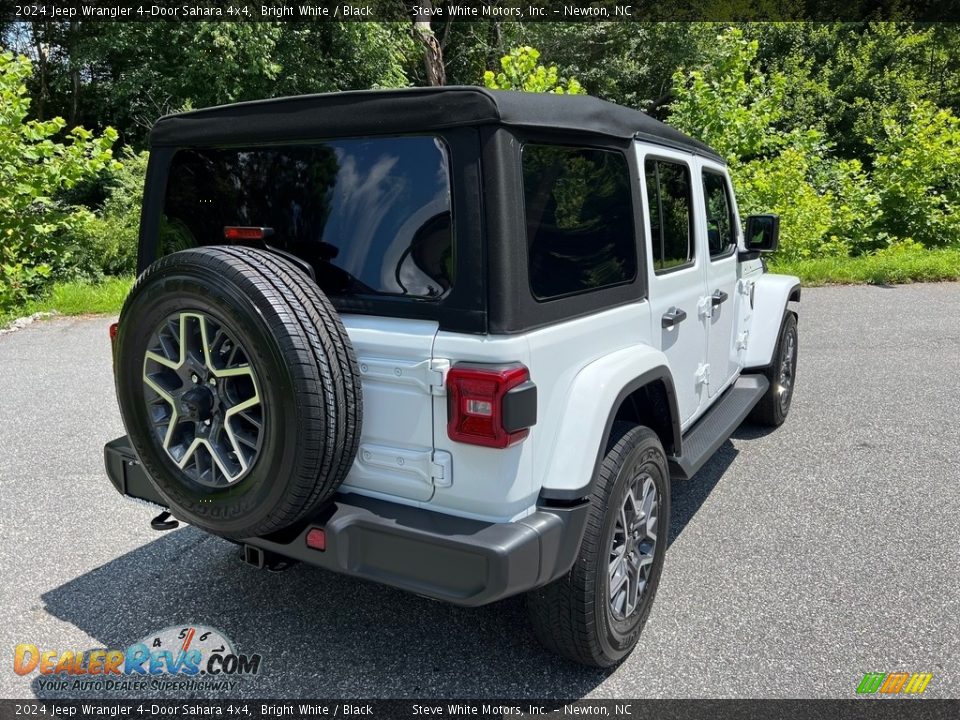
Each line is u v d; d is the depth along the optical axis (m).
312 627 3.12
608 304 2.88
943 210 15.35
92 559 3.67
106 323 9.93
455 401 2.30
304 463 2.24
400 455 2.44
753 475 4.73
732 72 13.94
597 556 2.56
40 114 20.42
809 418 5.86
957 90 22.95
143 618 3.18
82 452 5.16
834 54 24.20
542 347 2.42
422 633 3.08
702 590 3.37
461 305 2.33
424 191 2.42
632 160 3.12
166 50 18.56
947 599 3.28
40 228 10.65
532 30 24.69
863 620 3.12
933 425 5.63
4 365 7.66
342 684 2.77
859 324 9.23
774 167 13.75
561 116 2.55
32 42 20.42
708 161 4.32
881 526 3.99
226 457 2.40
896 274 12.24
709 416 4.30
